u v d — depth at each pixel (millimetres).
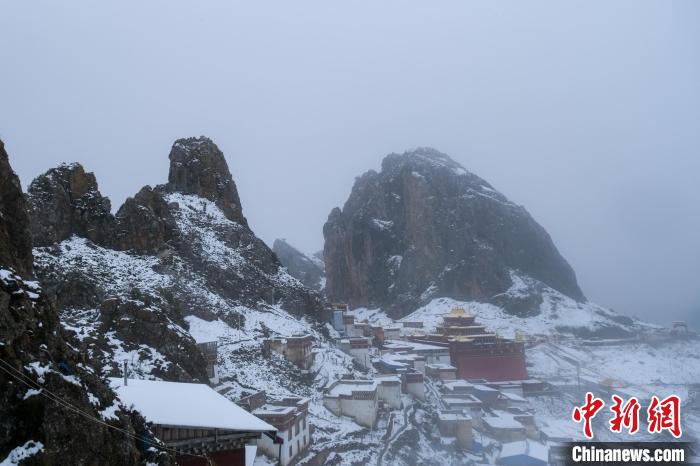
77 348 21344
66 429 15141
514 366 99500
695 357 130500
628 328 153250
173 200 100375
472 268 172500
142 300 49062
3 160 20938
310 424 53312
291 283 102688
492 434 70688
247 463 29453
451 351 99938
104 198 75125
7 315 15336
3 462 13523
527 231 191750
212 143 116312
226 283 82688
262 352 65250
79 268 58906
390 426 60125
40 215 61812
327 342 88250
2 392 14125
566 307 162250
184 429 22781
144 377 39562
